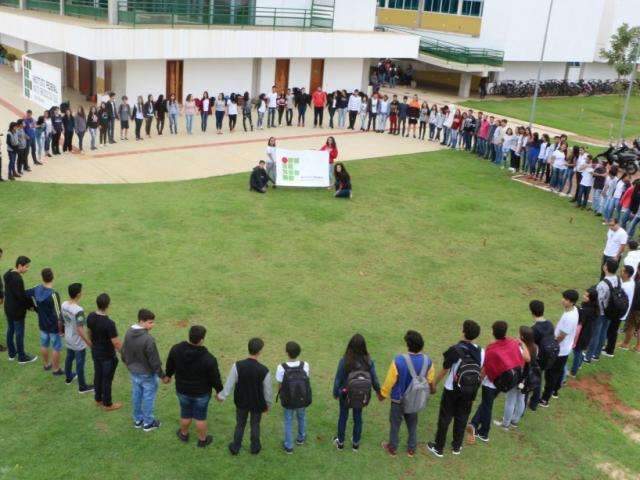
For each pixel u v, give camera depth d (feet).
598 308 33.94
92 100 103.19
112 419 29.37
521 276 48.96
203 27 97.81
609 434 31.04
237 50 100.94
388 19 165.89
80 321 29.60
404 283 46.11
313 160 66.64
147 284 42.78
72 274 43.52
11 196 57.88
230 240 51.34
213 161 74.28
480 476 27.40
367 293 44.06
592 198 68.39
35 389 31.32
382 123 95.76
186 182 65.87
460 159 82.74
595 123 126.93
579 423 31.76
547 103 150.20
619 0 172.14
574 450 29.63
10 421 28.81
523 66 162.40
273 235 53.11
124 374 33.01
